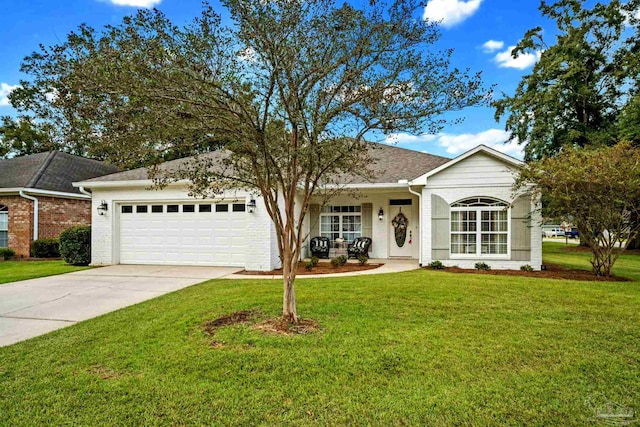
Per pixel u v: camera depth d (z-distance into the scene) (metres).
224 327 5.07
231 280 9.06
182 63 3.96
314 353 4.13
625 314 5.65
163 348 4.36
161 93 4.00
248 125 4.47
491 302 6.38
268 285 8.18
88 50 3.85
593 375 3.61
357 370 3.71
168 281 9.07
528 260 10.78
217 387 3.41
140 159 4.53
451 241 11.41
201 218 11.77
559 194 9.18
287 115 4.73
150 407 3.09
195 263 11.80
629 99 18.33
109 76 3.79
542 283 8.19
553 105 19.94
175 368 3.81
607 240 9.66
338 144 4.70
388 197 13.95
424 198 11.58
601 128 19.94
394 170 13.26
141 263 12.22
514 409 3.03
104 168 20.25
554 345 4.36
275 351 4.20
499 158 10.95
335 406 3.08
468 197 11.22
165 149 4.54
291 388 3.38
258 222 10.93
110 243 12.23
